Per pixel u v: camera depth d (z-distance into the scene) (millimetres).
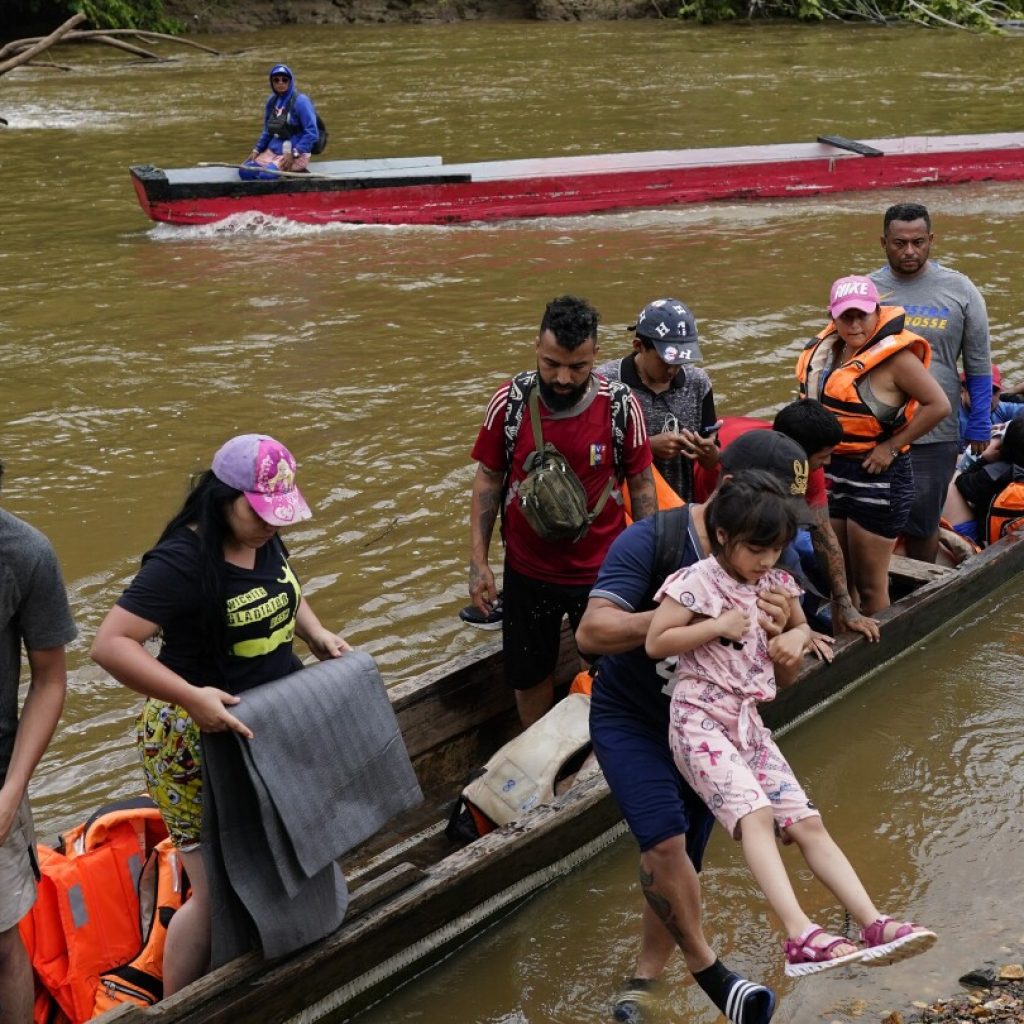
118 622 4508
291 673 4953
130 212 19281
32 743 4547
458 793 6906
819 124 24719
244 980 4820
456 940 5629
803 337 13602
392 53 34594
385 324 14352
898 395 7434
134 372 13016
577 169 20094
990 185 20438
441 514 10102
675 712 4723
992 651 8094
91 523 9945
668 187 19234
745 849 4496
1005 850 6211
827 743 7168
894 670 7871
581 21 41062
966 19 38250
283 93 18891
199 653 4734
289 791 4664
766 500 4426
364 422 11773
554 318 5926
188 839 4840
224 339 13914
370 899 5281
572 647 7730
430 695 6859
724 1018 5223
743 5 41125
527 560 6492
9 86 29938
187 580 4582
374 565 9375
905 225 8195
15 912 4578
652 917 5203
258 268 16531
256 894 4750
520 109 26500
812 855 4613
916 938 4172
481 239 17859
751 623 4625
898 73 30547
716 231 18031
